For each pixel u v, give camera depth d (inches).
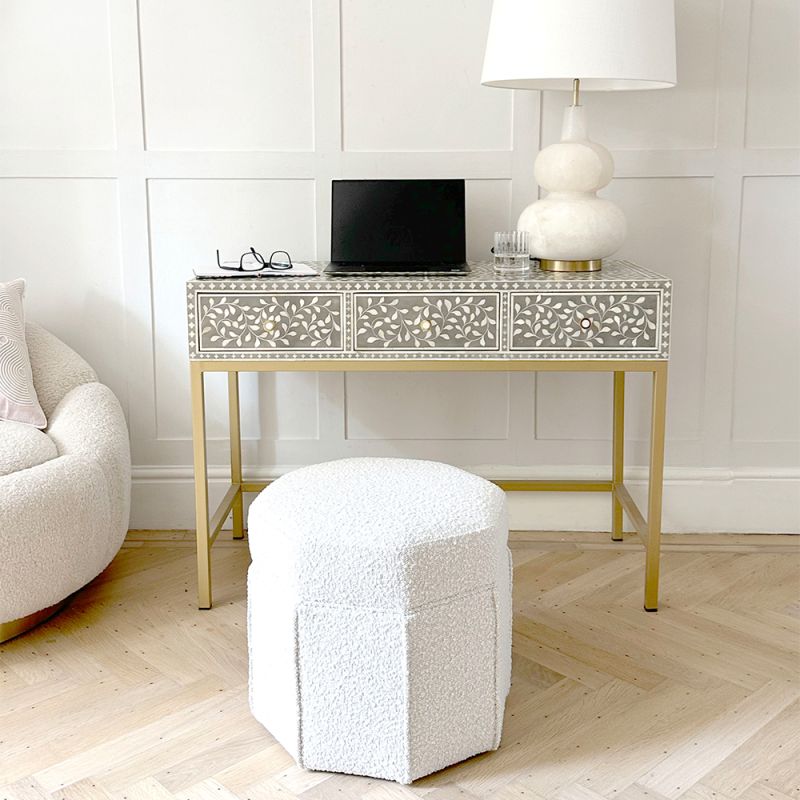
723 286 115.3
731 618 98.4
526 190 113.2
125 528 105.1
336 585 71.3
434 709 72.9
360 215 105.5
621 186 113.3
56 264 116.0
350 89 111.5
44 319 117.3
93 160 113.1
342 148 112.8
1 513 87.5
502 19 96.2
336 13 109.9
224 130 112.5
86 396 105.5
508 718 81.5
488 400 118.4
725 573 108.8
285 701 75.4
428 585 71.0
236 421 116.0
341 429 119.6
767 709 82.4
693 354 117.0
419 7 109.9
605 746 77.7
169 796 72.1
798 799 71.2
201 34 110.7
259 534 76.7
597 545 116.7
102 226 115.0
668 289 93.6
